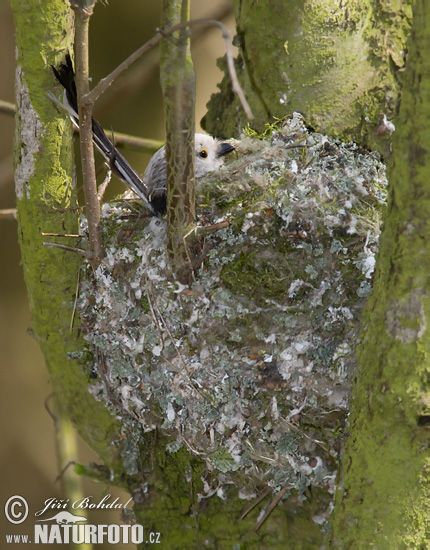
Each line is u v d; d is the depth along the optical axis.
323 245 6.04
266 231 6.09
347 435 5.28
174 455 6.43
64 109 5.86
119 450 6.59
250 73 7.38
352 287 5.95
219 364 6.05
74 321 6.26
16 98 5.89
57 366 6.39
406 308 4.70
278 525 6.22
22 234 6.07
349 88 7.02
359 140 6.95
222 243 6.09
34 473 11.68
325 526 6.09
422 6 4.44
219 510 6.37
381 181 6.50
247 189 6.39
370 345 4.93
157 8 11.27
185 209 5.60
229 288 6.04
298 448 5.93
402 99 4.63
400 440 4.82
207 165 7.16
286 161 6.68
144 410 6.30
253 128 7.41
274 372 5.96
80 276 6.23
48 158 5.87
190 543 6.44
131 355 6.22
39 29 5.68
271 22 7.13
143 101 11.38
